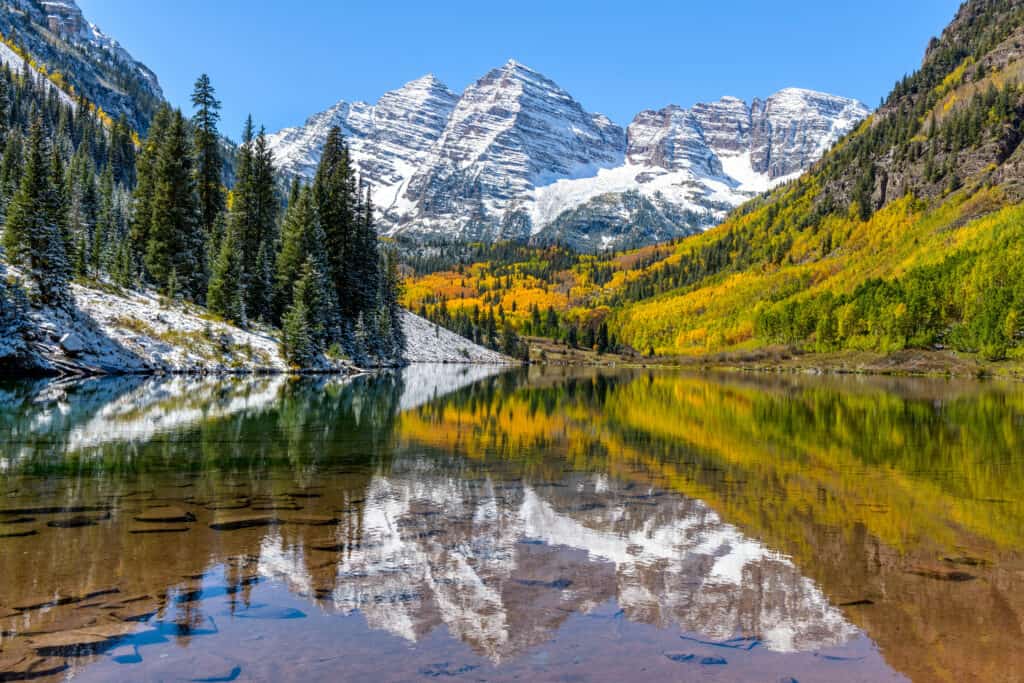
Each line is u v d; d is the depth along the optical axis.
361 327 92.00
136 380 49.25
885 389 69.81
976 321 116.62
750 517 12.52
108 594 7.57
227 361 64.19
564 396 52.47
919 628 7.32
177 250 73.56
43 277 52.72
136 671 5.72
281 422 26.77
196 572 8.44
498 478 16.19
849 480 16.72
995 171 182.75
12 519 10.84
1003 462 20.05
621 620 7.38
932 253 152.88
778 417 35.59
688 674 6.03
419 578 8.57
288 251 80.81
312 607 7.41
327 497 13.24
